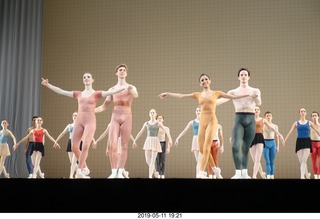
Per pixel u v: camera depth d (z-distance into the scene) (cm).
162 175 848
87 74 612
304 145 767
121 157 603
